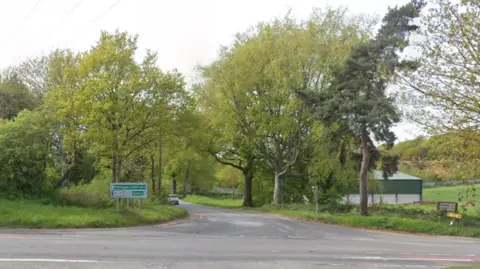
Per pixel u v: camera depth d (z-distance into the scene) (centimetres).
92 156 3516
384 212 3194
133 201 3055
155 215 2800
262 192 6016
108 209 2731
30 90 4466
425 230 2564
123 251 1380
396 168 3200
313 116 3200
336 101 3059
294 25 4075
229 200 8144
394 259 1380
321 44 3766
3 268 1029
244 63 4134
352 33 3772
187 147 3791
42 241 1578
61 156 3394
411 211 3159
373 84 2959
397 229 2650
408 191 6203
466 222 2666
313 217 3206
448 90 914
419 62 930
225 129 4403
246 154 5206
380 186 4541
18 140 2714
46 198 2792
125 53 2948
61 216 2286
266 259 1305
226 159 5644
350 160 3766
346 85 3095
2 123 2958
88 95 2769
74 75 3059
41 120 2873
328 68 3559
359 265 1233
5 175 2689
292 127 4134
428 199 6134
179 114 3189
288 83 3781
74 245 1489
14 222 2092
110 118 2859
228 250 1493
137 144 3244
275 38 4116
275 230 2427
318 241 1909
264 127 4106
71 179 3450
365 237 2173
